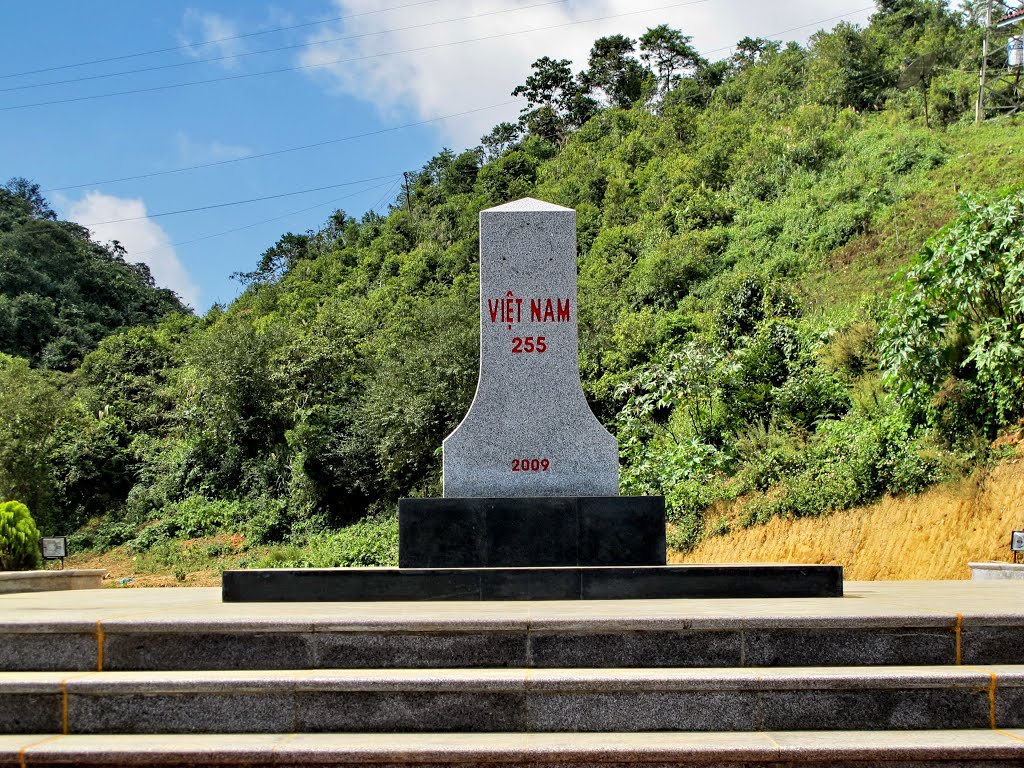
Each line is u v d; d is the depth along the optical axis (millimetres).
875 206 30172
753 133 42844
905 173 31625
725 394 20500
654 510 7934
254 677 5148
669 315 28109
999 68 38000
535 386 8648
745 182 38000
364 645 5543
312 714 5062
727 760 4570
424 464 28656
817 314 23609
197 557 28438
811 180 35281
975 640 5480
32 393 34594
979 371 13594
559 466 8570
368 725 5039
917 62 39094
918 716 5008
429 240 56812
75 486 35531
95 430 36500
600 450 8570
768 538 16094
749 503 17031
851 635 5484
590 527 7930
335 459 29984
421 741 4773
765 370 20406
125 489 36000
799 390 18984
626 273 36000
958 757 4555
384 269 54750
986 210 13164
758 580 7293
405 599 7375
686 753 4555
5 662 5609
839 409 18562
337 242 74875
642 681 4992
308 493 30109
